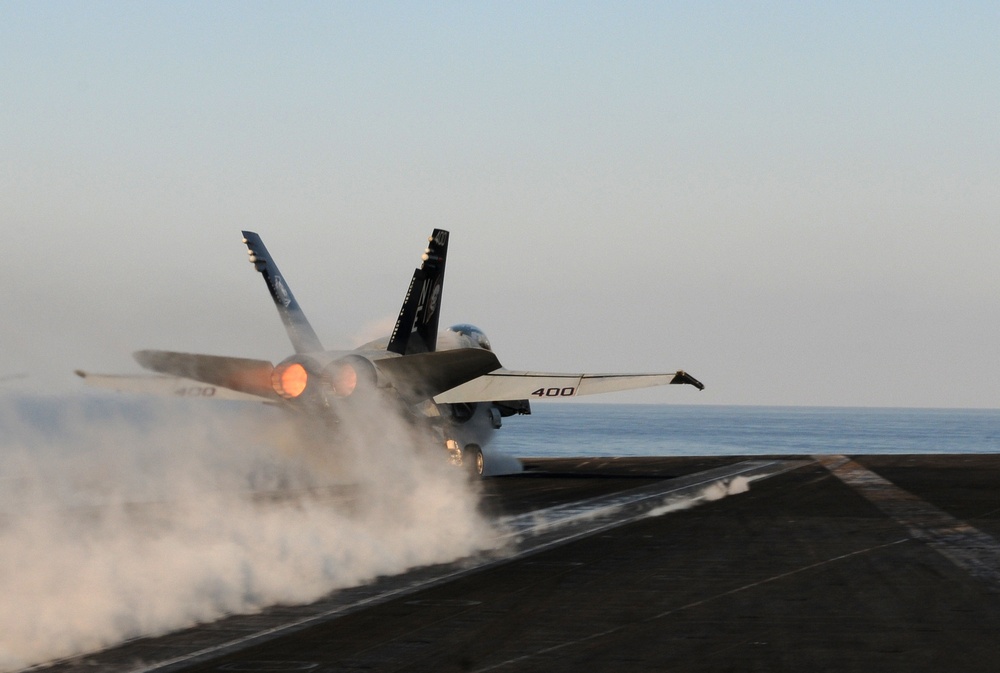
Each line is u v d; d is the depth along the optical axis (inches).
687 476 4379.9
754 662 1194.6
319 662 1219.9
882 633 1344.7
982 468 4771.2
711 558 2030.0
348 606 1561.3
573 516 2805.1
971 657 1208.8
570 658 1221.7
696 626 1398.9
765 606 1537.9
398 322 4510.3
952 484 3860.7
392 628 1401.3
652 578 1796.3
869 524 2598.4
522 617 1467.8
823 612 1488.7
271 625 1434.5
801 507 3031.5
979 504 3107.8
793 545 2213.3
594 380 4404.5
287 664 1213.7
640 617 1461.6
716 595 1631.4
